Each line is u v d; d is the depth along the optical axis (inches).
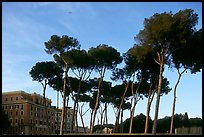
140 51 1505.9
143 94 2198.6
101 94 2469.2
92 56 1935.3
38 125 5226.4
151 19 1418.6
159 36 1379.2
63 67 2007.9
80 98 2755.9
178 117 2768.2
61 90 2311.8
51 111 5644.7
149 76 1830.7
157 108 1405.0
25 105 5014.8
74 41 1895.9
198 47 1443.2
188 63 1566.2
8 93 5152.6
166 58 1542.8
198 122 2493.8
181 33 1364.4
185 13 1391.5
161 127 2812.5
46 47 1888.5
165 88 2151.8
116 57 1955.0
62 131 1908.2
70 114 5698.8
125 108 2731.3
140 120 3097.9
